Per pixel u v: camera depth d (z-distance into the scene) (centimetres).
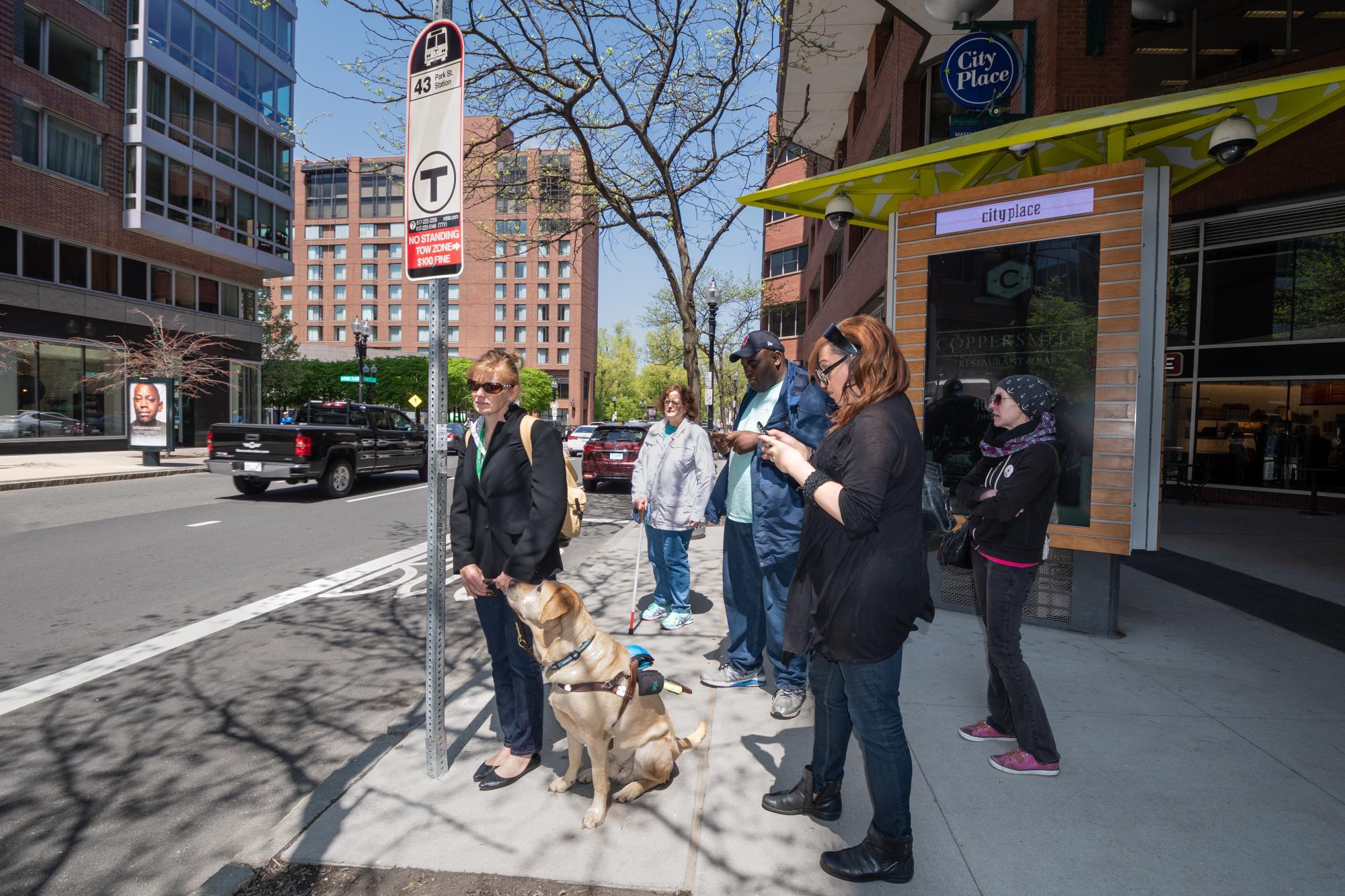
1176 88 1143
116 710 400
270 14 3081
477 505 305
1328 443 1169
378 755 337
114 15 2394
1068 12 709
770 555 368
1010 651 301
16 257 2139
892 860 234
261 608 609
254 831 285
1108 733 341
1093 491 487
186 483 1582
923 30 844
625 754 291
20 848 271
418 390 5897
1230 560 757
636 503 567
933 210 556
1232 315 1258
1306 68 1028
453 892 235
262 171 3080
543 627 269
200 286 2862
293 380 4012
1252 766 309
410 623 570
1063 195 496
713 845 259
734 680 419
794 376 388
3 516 1073
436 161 306
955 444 554
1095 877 237
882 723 231
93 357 2389
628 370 9769
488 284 8700
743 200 599
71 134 2294
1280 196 1108
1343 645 475
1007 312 525
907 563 228
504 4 702
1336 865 241
